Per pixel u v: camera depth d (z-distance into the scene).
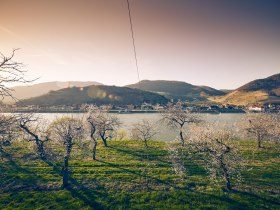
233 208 28.89
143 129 68.44
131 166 45.25
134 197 32.16
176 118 65.94
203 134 35.94
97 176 39.75
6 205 29.64
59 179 38.22
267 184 35.94
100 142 68.81
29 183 36.41
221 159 34.22
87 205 29.91
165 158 50.97
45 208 29.00
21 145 57.78
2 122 18.48
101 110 66.75
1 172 40.41
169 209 28.91
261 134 59.03
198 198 31.64
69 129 36.88
